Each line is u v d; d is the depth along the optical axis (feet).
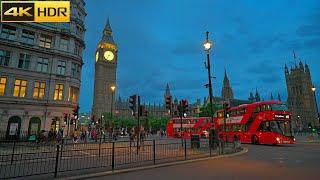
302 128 396.37
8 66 116.98
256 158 54.90
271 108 95.14
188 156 56.65
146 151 69.62
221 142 73.41
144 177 33.68
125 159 50.75
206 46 69.41
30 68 122.93
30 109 119.55
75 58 138.10
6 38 119.03
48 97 125.39
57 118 127.44
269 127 94.27
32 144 91.76
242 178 32.42
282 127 92.94
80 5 149.48
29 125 118.52
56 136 103.96
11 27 120.98
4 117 112.68
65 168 40.65
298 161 48.91
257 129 99.76
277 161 49.39
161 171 38.50
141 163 45.75
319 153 64.80
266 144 103.24
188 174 35.68
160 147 82.48
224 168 41.04
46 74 126.62
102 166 40.88
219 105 301.43
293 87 454.40
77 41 142.72
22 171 38.27
